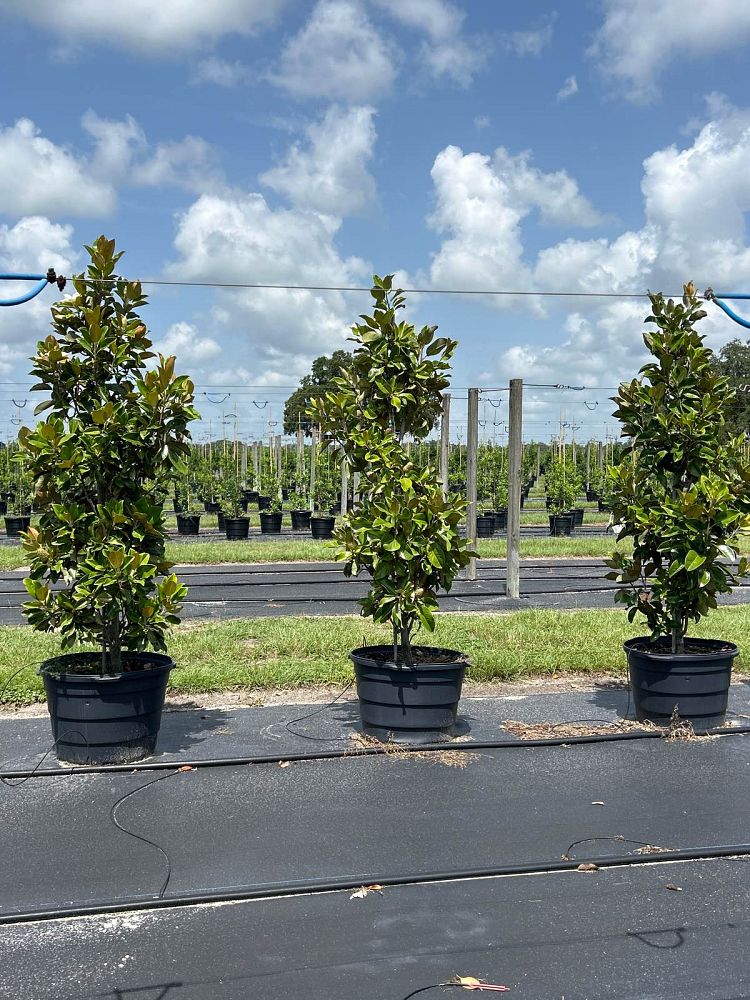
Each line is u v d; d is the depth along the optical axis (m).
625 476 6.52
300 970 3.26
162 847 4.28
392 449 5.95
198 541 21.38
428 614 5.76
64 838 4.39
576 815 4.70
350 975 3.22
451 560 5.89
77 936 3.50
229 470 25.39
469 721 6.42
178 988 3.15
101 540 5.42
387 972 3.24
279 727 6.24
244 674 7.34
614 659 8.03
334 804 4.84
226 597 12.64
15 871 4.02
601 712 6.68
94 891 3.83
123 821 4.60
